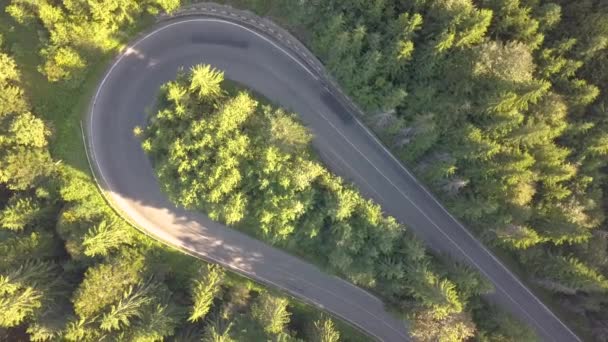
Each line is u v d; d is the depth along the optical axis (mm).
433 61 53188
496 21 52188
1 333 61531
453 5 49406
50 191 63625
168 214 67438
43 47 61000
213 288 61031
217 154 55875
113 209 66875
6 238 60688
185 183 58312
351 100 63594
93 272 57125
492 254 64938
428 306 55469
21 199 61594
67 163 65562
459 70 52812
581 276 54062
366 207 57062
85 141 66250
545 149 52719
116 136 66938
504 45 53000
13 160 59594
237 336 57562
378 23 54469
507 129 51688
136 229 67312
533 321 64938
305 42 63719
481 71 50688
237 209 58000
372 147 65500
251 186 58469
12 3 61812
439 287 53406
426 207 65438
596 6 50750
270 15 63281
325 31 55938
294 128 57781
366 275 57250
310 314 67375
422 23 53438
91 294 55812
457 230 65188
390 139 63500
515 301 65062
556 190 53875
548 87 51969
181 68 64000
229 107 54750
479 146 51875
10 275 55281
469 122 54312
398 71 56406
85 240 57562
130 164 67312
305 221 59375
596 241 55156
